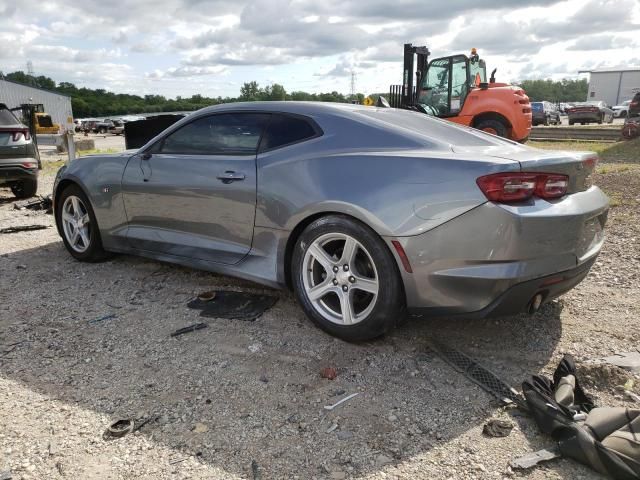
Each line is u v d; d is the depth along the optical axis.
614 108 45.38
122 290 4.09
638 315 3.50
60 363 2.96
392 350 3.08
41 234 6.02
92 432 2.34
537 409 2.33
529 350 3.06
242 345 3.15
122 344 3.18
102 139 34.59
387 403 2.55
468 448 2.22
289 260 3.41
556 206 2.77
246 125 3.64
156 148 4.15
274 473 2.09
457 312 2.82
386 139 3.10
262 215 3.41
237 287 4.12
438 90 13.38
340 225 3.02
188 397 2.61
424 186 2.78
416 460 2.16
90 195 4.52
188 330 3.34
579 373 2.78
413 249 2.80
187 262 3.95
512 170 2.64
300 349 3.10
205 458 2.18
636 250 4.80
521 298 2.73
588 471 2.08
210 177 3.67
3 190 10.03
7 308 3.75
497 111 12.68
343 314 3.10
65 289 4.13
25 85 53.06
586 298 3.82
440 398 2.59
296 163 3.26
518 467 2.09
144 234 4.22
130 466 2.12
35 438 2.30
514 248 2.63
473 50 12.86
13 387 2.71
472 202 2.65
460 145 3.09
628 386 2.66
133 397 2.62
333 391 2.66
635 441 2.05
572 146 14.98
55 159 16.91
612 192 7.34
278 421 2.42
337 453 2.21
